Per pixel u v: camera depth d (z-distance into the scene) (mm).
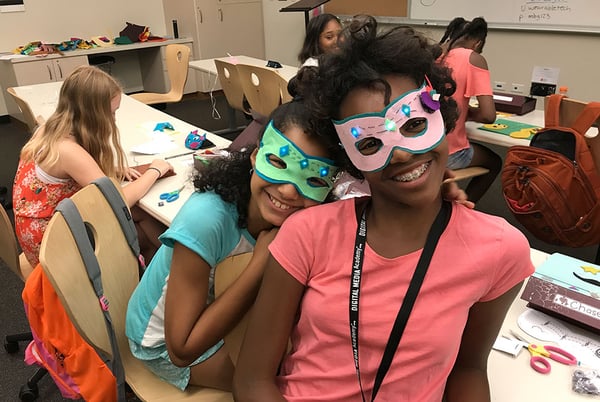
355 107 782
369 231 871
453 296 825
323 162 938
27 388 1834
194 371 1229
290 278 892
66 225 1148
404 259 835
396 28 816
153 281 1199
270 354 927
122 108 3189
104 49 5566
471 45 2689
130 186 1900
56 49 5352
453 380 938
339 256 871
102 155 1945
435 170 801
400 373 837
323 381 887
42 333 1184
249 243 1124
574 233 2160
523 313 1146
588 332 1083
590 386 930
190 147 2418
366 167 800
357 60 776
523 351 1045
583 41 3893
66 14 5703
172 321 1045
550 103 2135
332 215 896
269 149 951
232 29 6281
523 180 2203
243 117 5453
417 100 771
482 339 909
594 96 3965
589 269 1176
